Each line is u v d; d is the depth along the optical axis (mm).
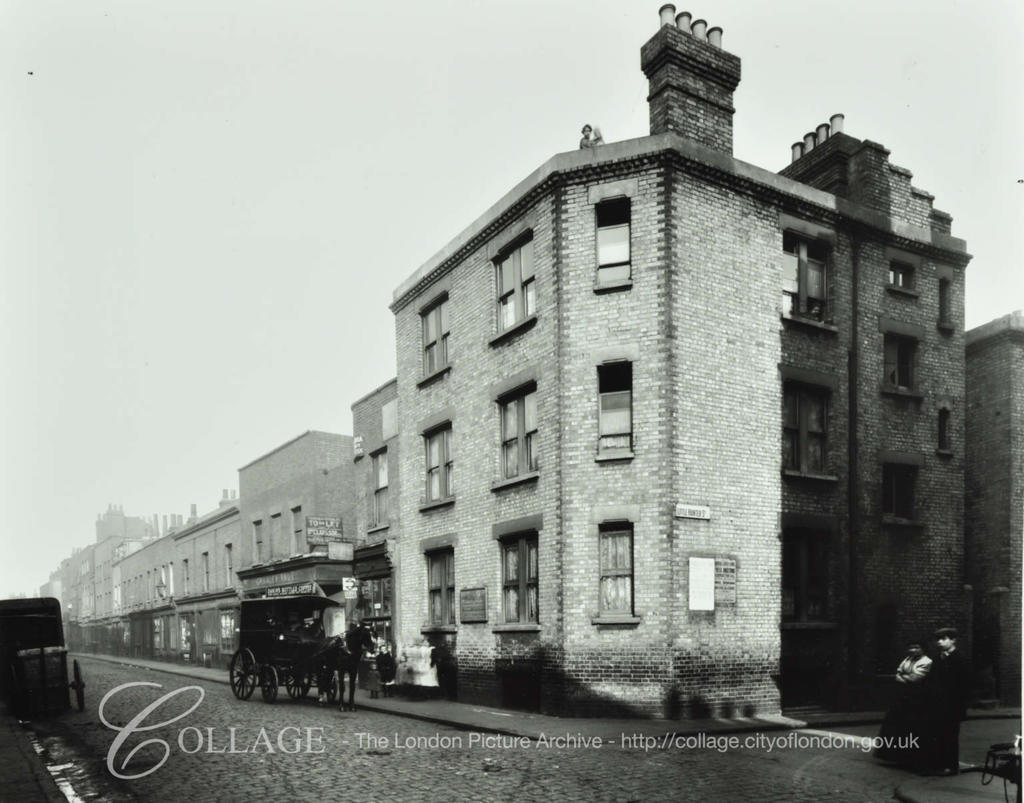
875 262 18188
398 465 22609
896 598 17391
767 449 15711
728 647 14555
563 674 14555
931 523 18266
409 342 22031
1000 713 16688
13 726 14234
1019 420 19562
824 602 16328
